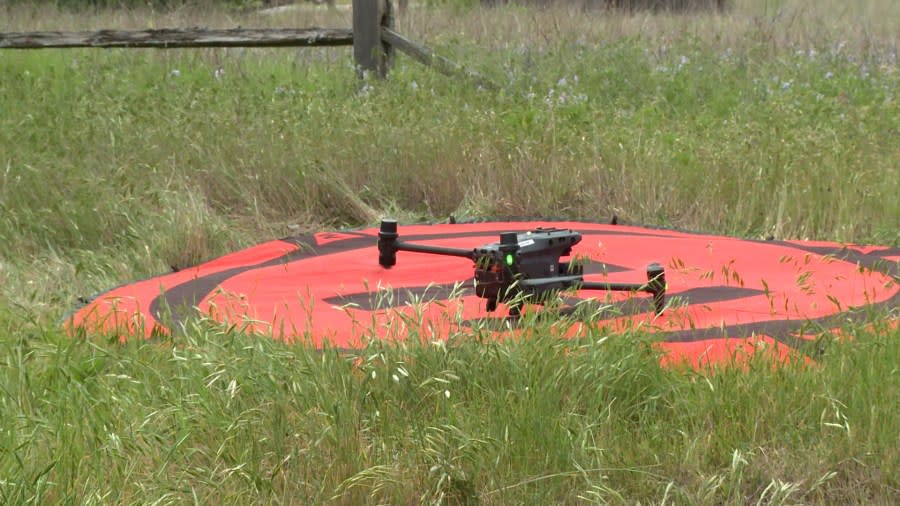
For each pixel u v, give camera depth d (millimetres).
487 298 19953
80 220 28219
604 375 15789
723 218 31234
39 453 14297
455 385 15844
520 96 40625
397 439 14617
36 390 16359
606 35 56344
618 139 34594
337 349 16594
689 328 19750
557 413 15141
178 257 26891
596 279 23719
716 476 13922
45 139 33625
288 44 43469
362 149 33875
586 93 43375
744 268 25156
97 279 25172
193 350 16656
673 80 45594
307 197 31969
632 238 28094
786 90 42781
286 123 34500
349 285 23703
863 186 31516
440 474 13703
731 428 15117
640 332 16875
